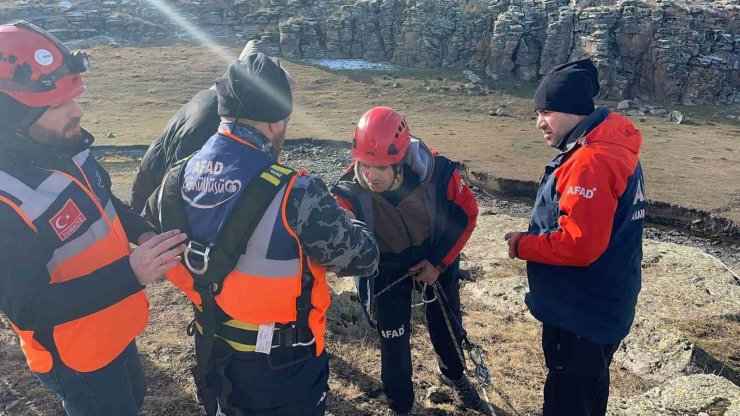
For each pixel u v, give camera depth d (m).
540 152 21.00
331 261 2.22
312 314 2.33
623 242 2.79
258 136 2.23
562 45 33.34
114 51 35.62
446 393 4.07
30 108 2.13
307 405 2.40
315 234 2.14
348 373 4.29
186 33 38.94
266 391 2.31
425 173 3.16
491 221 10.05
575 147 2.76
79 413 2.58
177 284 2.47
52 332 2.37
